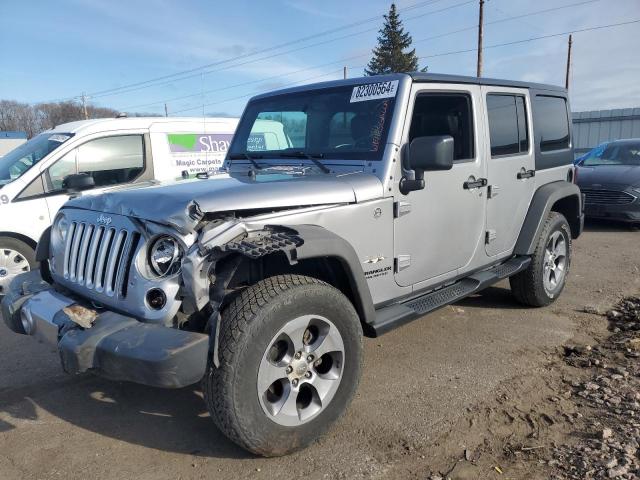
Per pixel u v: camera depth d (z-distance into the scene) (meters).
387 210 3.38
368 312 3.16
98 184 6.52
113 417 3.31
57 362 4.21
